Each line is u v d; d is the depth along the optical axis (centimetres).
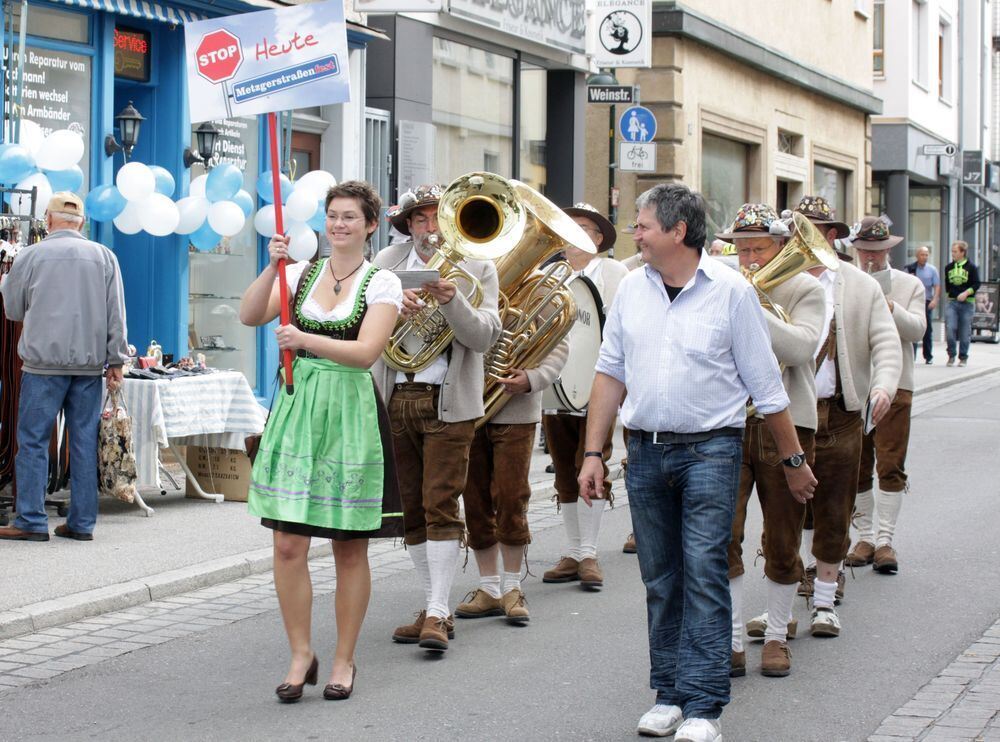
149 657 649
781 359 601
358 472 566
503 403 703
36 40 1094
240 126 1298
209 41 598
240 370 1317
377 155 1457
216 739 535
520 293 704
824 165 2791
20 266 857
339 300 570
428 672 627
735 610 624
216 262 1289
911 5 3466
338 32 588
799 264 601
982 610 751
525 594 789
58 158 993
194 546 860
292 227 1195
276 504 565
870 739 535
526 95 1791
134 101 1240
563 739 536
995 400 1989
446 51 1580
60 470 921
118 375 902
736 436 521
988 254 4656
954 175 3831
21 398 862
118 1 1133
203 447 1041
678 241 514
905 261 3562
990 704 578
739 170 2361
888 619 731
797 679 621
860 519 860
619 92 1529
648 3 1578
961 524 1007
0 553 827
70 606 709
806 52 2603
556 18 1758
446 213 638
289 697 579
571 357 785
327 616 732
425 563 681
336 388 568
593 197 2061
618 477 1215
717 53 2186
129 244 1234
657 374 517
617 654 659
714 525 512
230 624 711
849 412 674
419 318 647
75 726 550
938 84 3803
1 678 613
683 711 512
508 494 716
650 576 536
